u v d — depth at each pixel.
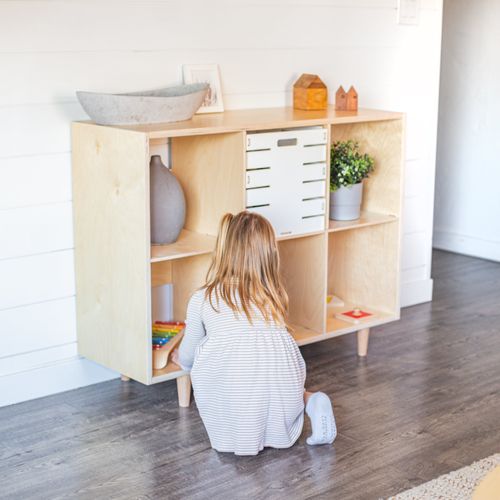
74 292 2.95
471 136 4.79
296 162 2.94
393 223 3.29
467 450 2.56
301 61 3.43
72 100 2.82
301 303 3.20
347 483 2.36
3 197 2.73
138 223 2.60
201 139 2.92
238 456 2.51
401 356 3.34
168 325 3.00
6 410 2.82
